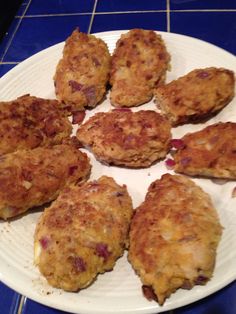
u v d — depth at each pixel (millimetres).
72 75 271
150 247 185
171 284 180
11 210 219
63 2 388
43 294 191
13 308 207
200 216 193
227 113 252
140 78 267
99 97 272
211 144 226
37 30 365
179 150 234
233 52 311
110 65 282
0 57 350
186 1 359
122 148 234
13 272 200
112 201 209
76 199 210
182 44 291
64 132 259
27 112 253
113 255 195
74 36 291
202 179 228
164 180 218
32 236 216
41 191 222
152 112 249
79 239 192
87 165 237
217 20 337
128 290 188
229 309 190
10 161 229
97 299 187
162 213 196
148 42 278
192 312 192
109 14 364
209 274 182
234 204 211
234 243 195
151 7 361
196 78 256
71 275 186
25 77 293
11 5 389
